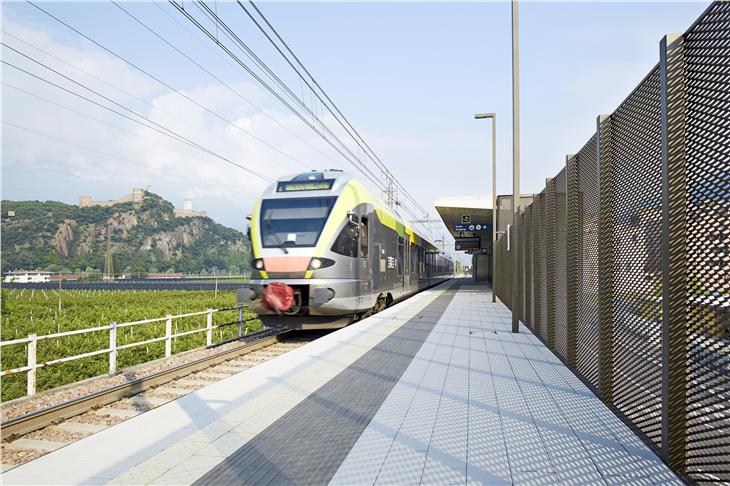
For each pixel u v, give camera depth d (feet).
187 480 12.21
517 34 38.47
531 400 18.80
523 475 12.14
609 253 18.62
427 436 15.02
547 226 30.01
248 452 13.96
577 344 23.47
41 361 34.68
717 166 10.64
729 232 10.11
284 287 36.32
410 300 72.02
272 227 39.09
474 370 24.26
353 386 21.31
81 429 19.27
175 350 41.91
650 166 14.28
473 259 172.24
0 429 17.63
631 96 16.10
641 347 15.01
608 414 16.96
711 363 10.98
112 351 29.01
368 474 12.36
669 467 12.41
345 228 39.40
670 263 12.49
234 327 54.39
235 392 20.43
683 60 12.51
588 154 21.30
